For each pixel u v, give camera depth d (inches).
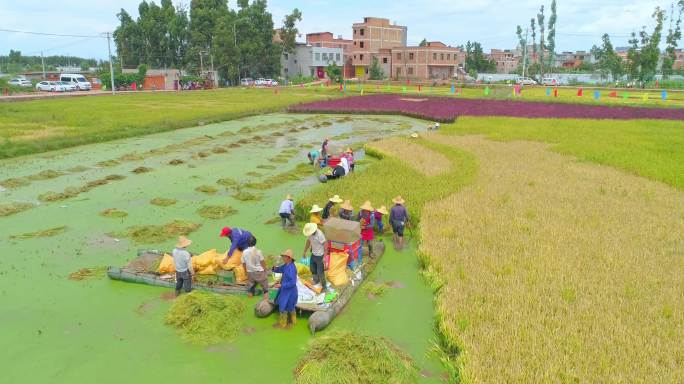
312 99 2501.2
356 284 471.8
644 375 318.3
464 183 810.8
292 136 1441.9
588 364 330.0
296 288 400.8
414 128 1647.4
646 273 470.3
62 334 390.0
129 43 4010.8
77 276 483.5
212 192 805.2
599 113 1889.8
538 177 862.5
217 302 415.8
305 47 4461.1
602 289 437.1
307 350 362.0
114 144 1232.8
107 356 363.6
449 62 4515.3
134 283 473.4
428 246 544.7
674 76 4352.9
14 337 384.5
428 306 446.3
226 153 1152.2
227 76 3961.6
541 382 314.0
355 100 2471.7
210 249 560.1
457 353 361.7
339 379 322.7
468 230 592.7
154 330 396.8
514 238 563.8
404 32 5088.6
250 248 439.8
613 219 631.8
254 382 337.4
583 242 551.8
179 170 960.9
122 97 2568.9
